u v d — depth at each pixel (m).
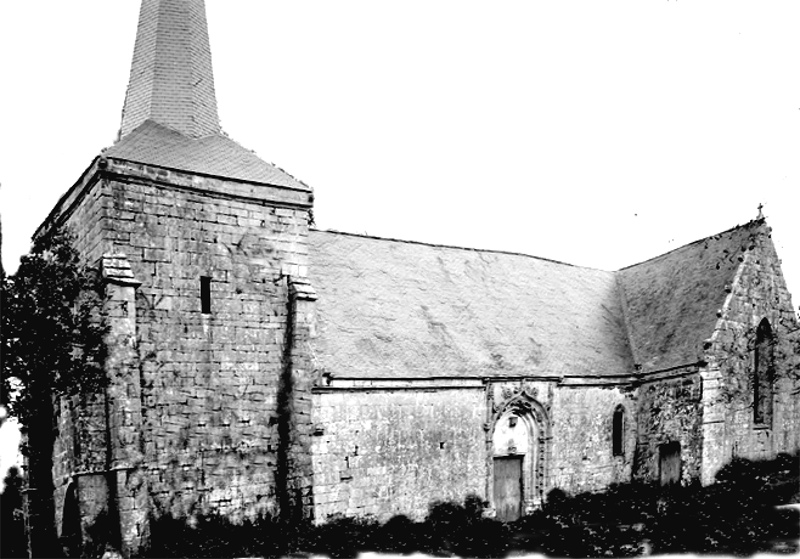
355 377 24.19
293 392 23.16
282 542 21.41
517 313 31.27
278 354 23.42
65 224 24.12
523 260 34.72
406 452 25.00
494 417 27.03
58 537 23.42
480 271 32.53
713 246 32.28
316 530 22.47
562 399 28.97
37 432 24.39
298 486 22.72
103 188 20.91
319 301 26.31
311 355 23.62
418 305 28.80
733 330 29.00
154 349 21.16
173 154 22.86
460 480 26.05
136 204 21.36
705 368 27.95
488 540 23.64
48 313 20.30
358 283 28.14
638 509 26.84
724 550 21.59
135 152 22.03
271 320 23.45
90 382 19.89
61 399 23.38
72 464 21.98
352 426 24.06
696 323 29.84
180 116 24.27
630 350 32.34
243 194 23.28
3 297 19.97
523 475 28.02
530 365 28.83
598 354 31.25
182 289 21.89
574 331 31.97
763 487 26.48
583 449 29.22
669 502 26.64
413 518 24.78
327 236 29.23
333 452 23.56
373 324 26.81
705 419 27.66
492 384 27.11
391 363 25.58
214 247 22.64
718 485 27.06
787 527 23.16
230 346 22.53
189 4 25.50
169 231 21.86
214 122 25.45
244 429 22.39
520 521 26.53
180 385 21.47
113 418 20.02
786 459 29.45
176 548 20.19
